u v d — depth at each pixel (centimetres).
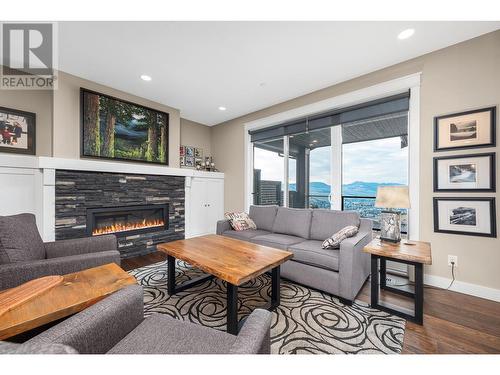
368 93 273
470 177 209
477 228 205
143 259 316
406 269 248
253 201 431
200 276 247
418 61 238
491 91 200
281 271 240
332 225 266
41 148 276
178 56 237
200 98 352
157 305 187
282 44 216
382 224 206
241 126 440
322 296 205
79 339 73
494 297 196
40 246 160
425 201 233
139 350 81
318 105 321
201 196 430
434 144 227
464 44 212
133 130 338
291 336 148
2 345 52
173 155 393
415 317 163
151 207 353
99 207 295
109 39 209
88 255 159
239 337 72
